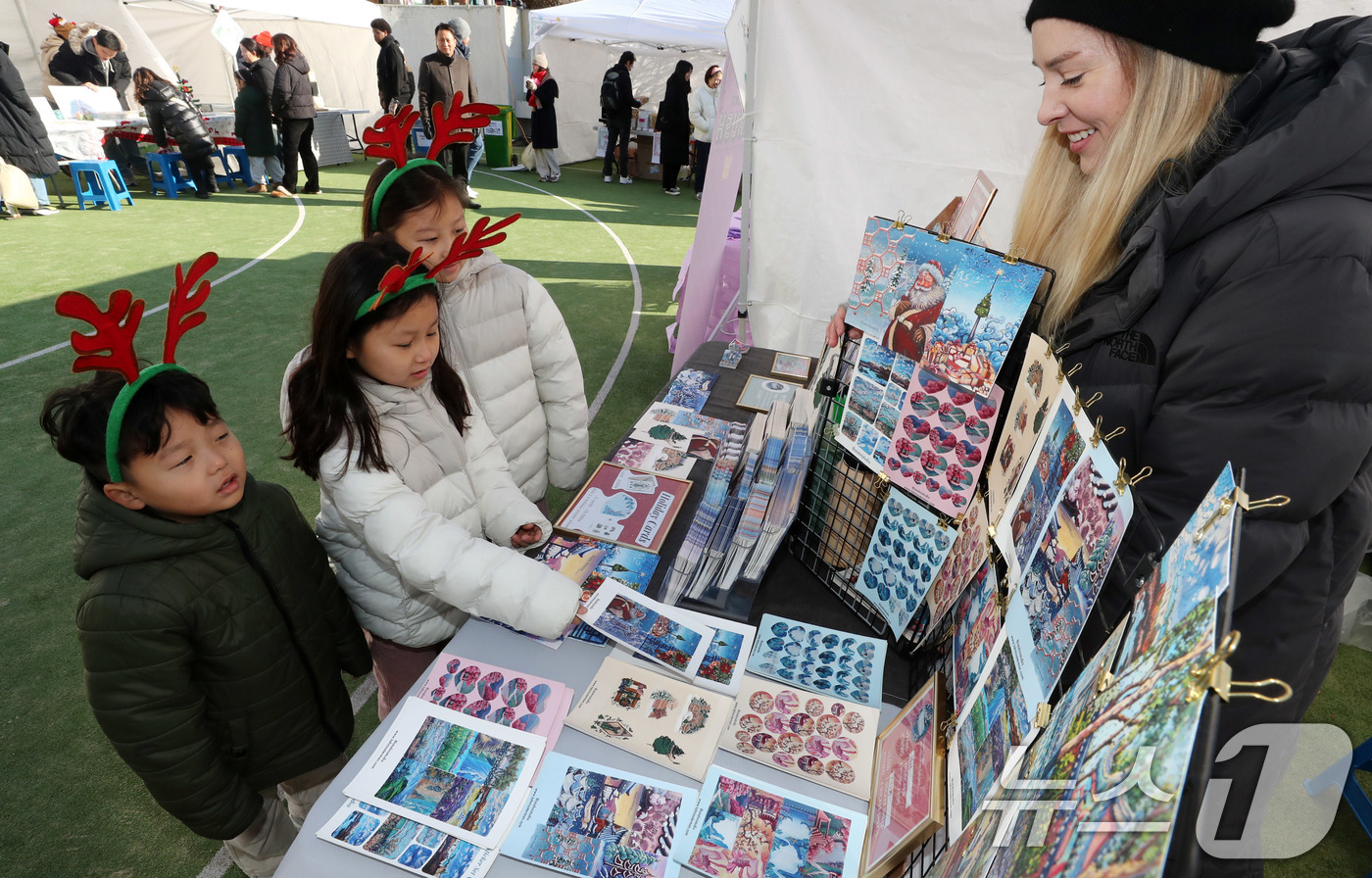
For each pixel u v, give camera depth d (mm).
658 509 1587
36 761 1840
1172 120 859
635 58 11219
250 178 9367
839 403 1316
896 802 905
